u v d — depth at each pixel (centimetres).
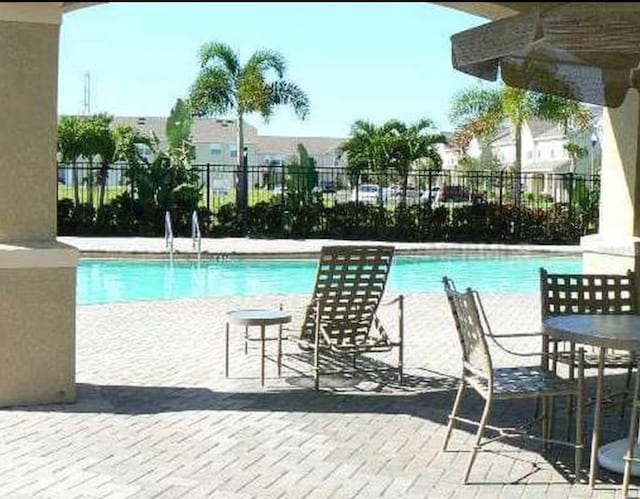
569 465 525
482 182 2780
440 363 824
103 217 2272
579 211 2325
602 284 686
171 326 1025
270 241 2200
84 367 786
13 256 616
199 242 1884
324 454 539
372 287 739
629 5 507
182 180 2311
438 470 512
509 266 2003
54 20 613
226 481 488
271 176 2420
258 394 690
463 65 613
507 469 516
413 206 2323
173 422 604
